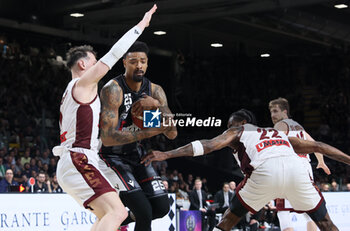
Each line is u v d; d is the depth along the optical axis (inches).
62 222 293.3
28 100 741.9
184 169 746.8
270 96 856.9
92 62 152.9
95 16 649.0
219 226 181.6
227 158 736.3
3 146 584.4
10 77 741.9
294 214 338.6
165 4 613.6
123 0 629.6
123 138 163.0
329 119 882.1
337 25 759.1
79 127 140.2
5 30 744.3
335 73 878.4
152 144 539.2
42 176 434.0
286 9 672.4
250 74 841.5
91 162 140.6
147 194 173.2
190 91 780.6
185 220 403.9
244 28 754.2
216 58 812.0
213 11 630.5
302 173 174.4
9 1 694.5
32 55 770.8
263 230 463.2
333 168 579.2
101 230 132.0
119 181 167.8
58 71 782.5
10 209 271.9
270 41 841.5
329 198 343.6
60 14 690.2
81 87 140.3
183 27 734.5
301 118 880.9
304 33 780.0
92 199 136.6
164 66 767.7
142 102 169.9
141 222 167.9
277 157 174.2
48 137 653.9
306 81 893.8
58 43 726.5
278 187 173.3
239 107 820.0
